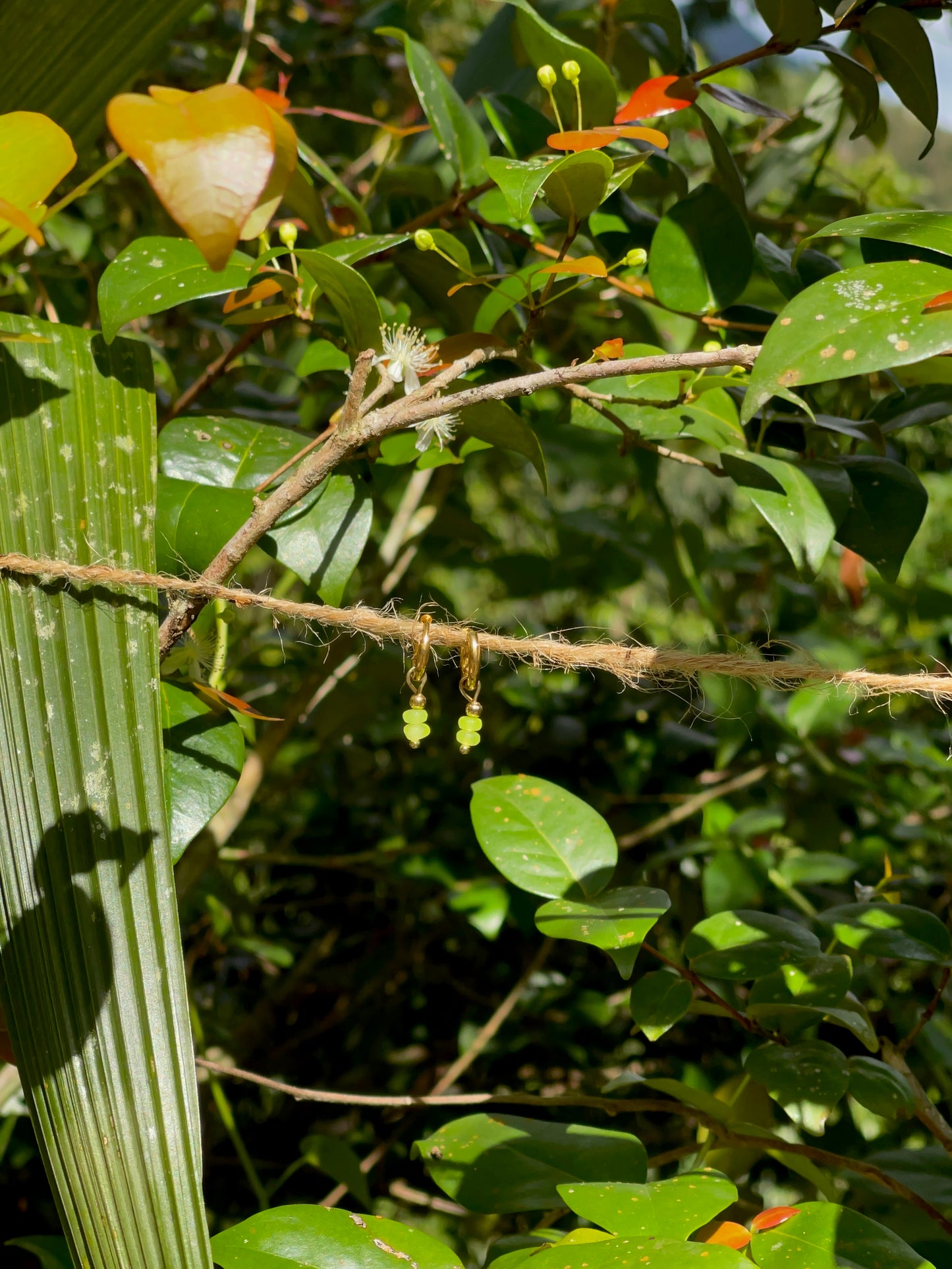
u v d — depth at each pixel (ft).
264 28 3.50
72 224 2.64
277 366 2.59
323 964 3.58
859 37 1.88
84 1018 1.46
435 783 3.31
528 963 3.25
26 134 1.47
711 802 2.86
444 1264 1.52
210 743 1.63
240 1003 3.57
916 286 1.54
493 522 4.29
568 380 1.55
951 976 1.82
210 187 1.31
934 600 3.27
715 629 2.90
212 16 3.43
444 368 1.68
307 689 2.52
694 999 1.81
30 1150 2.83
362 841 3.37
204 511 1.64
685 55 2.05
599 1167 1.69
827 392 2.43
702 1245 1.49
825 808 2.95
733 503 4.13
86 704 1.50
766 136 2.71
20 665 1.49
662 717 3.05
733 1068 2.88
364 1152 3.19
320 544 1.68
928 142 1.92
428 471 2.72
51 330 1.57
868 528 1.81
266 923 3.57
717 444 1.81
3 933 1.48
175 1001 1.47
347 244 1.73
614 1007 2.96
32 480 1.52
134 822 1.49
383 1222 1.55
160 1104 1.46
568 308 2.56
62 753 1.49
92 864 1.48
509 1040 3.00
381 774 3.59
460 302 2.03
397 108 3.74
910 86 1.89
